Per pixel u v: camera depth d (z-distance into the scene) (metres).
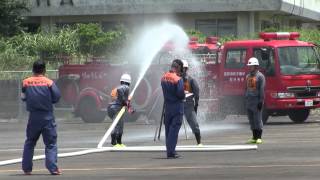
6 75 72.38
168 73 33.81
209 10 103.69
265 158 32.62
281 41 54.16
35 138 29.19
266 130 49.34
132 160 33.69
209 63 58.84
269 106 53.38
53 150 28.92
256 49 54.19
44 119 28.69
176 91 33.38
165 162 32.41
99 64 63.81
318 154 33.78
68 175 28.72
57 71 70.19
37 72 29.20
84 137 49.16
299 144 38.84
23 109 70.62
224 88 56.31
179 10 104.69
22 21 106.75
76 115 64.69
